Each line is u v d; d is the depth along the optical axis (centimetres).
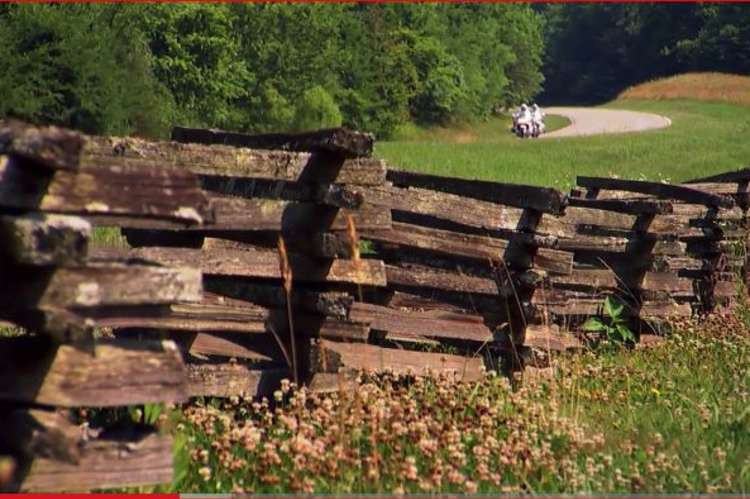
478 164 10481
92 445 1285
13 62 12181
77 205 1234
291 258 1972
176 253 1883
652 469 1702
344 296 1980
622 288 3003
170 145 1825
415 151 12438
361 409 1783
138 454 1303
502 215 2361
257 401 1947
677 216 3500
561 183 8731
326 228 1964
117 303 1259
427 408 1898
